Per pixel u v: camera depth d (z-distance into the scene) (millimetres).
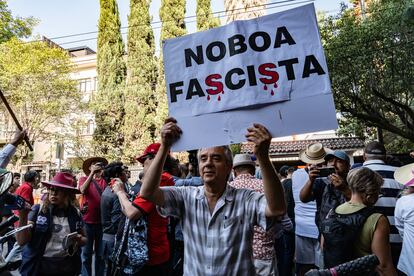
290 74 2135
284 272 5434
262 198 2184
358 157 17328
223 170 2242
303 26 2166
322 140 17188
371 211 2676
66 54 21875
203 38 2328
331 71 12688
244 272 2109
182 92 2316
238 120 2178
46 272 3508
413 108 13156
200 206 2275
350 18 13125
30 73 19938
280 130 2100
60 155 10844
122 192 3525
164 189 2344
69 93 21438
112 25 23453
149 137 21297
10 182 2547
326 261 2740
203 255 2170
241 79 2205
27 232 3465
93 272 6566
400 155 7828
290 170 7383
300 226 5082
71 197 3785
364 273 1422
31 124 20797
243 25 2250
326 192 3797
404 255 3240
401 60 12117
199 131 2236
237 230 2154
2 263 2619
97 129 22359
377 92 12031
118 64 23188
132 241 3309
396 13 11375
